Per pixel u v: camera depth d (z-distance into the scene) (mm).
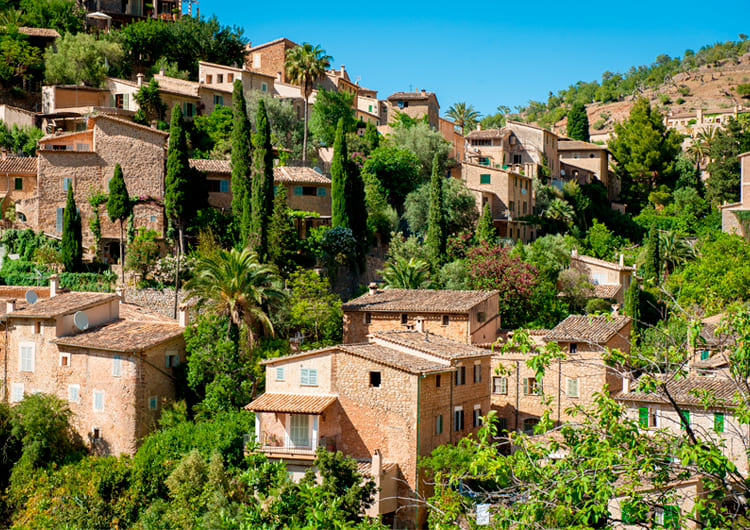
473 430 60688
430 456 54500
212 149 110688
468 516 24297
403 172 104938
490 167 115625
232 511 44656
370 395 55188
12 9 136500
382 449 54500
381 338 60594
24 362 65188
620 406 22578
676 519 20938
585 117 180250
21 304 69000
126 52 131875
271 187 84312
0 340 66188
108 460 59438
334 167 89938
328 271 84688
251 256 68438
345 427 55656
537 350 23344
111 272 82125
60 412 61812
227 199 91750
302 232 90500
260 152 84188
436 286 84312
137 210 85750
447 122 136000
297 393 57031
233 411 61281
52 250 84062
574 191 131625
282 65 139625
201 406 61812
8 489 58750
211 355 62938
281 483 39594
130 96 115750
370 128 121125
